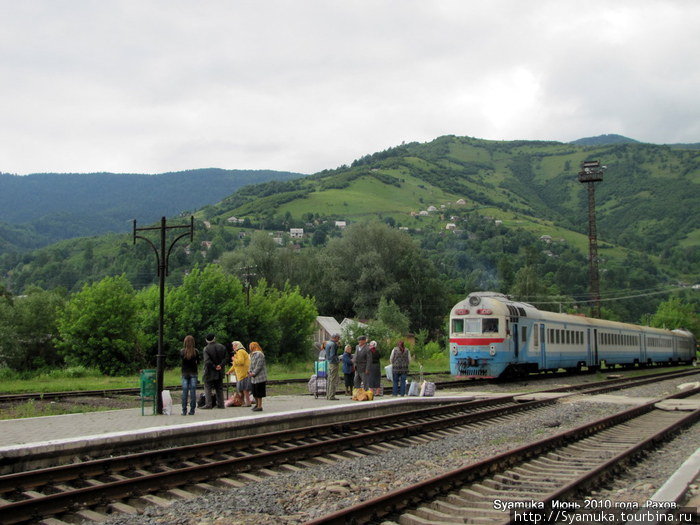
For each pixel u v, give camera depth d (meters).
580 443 12.97
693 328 93.75
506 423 16.73
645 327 54.00
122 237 196.75
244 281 87.62
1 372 43.34
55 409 19.30
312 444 11.42
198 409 17.00
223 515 7.62
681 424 15.27
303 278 92.12
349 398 20.77
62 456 9.97
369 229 96.25
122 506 7.88
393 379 22.00
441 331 92.38
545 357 34.78
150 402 21.44
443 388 28.75
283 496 8.55
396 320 67.69
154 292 50.56
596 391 25.80
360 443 12.62
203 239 178.75
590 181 66.31
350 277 92.62
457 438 13.86
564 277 157.25
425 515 7.50
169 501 8.27
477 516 7.51
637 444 11.57
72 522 7.45
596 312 64.06
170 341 48.88
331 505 8.05
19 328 51.34
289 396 21.75
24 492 8.25
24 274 173.25
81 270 158.25
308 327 62.44
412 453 11.85
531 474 9.90
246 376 17.78
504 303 31.67
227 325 51.38
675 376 38.66
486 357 30.56
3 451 9.23
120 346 45.31
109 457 10.51
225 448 11.26
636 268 188.25
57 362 52.34
